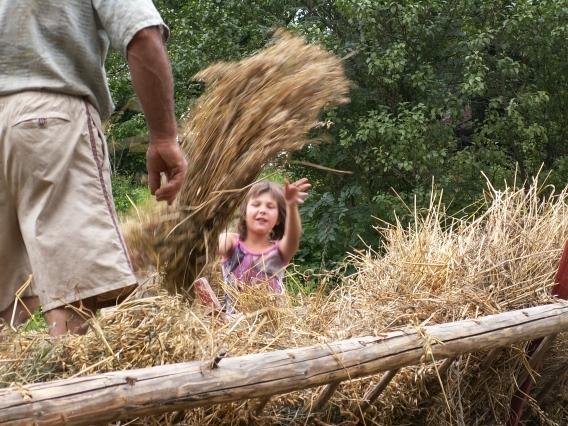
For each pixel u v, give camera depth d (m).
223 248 5.07
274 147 3.81
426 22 11.89
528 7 11.72
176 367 2.48
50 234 3.25
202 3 13.84
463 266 4.18
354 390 3.28
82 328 3.22
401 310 3.84
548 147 12.31
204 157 3.83
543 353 3.90
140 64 3.31
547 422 4.24
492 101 11.83
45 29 3.29
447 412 3.63
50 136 3.26
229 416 2.88
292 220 5.06
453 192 11.53
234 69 3.91
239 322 3.05
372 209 11.55
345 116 11.81
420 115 11.08
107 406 2.29
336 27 12.52
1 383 2.57
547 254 4.29
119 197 14.13
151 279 3.70
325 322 3.89
